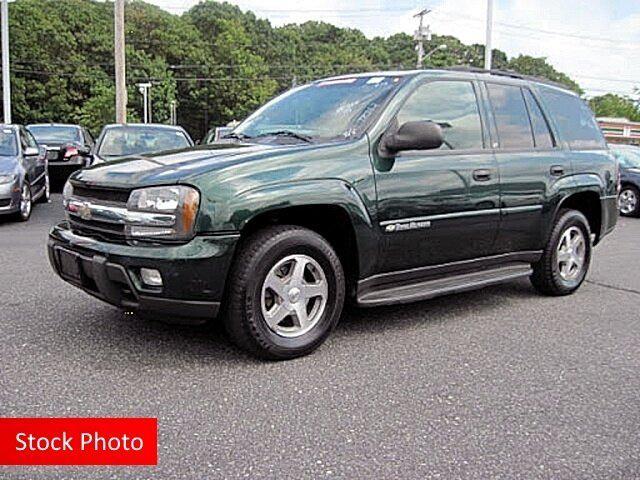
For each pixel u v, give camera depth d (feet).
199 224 11.60
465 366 12.80
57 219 33.30
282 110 16.21
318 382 11.78
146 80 216.13
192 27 241.55
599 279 21.58
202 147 14.24
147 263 11.60
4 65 70.13
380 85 15.25
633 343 14.49
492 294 19.10
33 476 8.46
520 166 16.81
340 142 13.64
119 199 12.26
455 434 9.83
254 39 245.24
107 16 215.31
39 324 14.66
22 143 34.47
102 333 14.10
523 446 9.50
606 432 10.00
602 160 20.01
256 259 12.25
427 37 130.72
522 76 18.43
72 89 197.67
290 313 12.94
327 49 215.31
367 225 13.53
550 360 13.25
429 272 15.30
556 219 18.35
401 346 13.96
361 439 9.60
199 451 9.16
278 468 8.74
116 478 8.43
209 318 12.05
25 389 11.10
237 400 10.89
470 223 15.60
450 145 15.47
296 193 12.46
